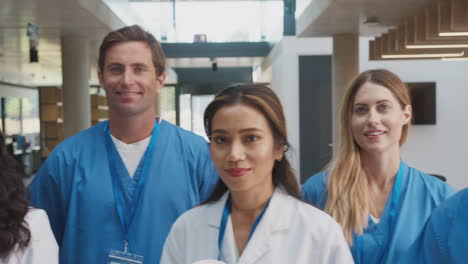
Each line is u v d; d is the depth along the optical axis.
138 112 1.58
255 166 1.00
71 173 1.64
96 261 1.58
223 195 1.13
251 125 0.98
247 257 1.02
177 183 1.65
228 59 12.88
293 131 8.97
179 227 1.16
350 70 7.00
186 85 16.02
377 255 1.52
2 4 4.81
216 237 1.08
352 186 1.60
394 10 5.16
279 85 9.66
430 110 8.20
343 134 1.68
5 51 8.98
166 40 12.02
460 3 4.10
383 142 1.56
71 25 5.97
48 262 1.25
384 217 1.57
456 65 8.25
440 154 8.34
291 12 9.15
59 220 1.67
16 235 1.17
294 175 1.12
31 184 1.66
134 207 1.60
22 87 16.12
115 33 1.55
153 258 1.58
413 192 1.60
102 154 1.66
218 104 1.01
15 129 15.30
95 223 1.59
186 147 1.71
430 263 1.12
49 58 10.21
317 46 8.89
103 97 15.06
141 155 1.65
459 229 1.08
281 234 1.04
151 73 1.57
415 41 5.31
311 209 1.06
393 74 1.60
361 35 7.08
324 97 8.96
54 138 14.47
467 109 8.27
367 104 1.58
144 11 11.33
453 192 1.61
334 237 1.01
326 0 5.09
